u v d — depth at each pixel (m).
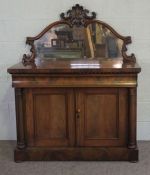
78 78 2.53
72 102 2.62
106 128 2.66
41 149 2.70
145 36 3.00
